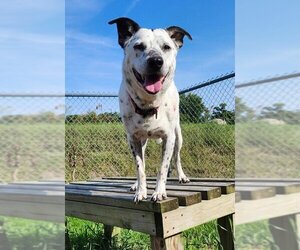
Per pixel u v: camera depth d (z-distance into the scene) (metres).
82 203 0.96
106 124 1.86
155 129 0.92
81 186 1.15
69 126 1.80
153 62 0.84
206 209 0.85
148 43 0.89
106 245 1.11
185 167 1.73
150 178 1.33
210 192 0.86
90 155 1.83
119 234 1.17
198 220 0.82
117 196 0.86
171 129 0.95
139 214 0.79
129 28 0.97
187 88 1.62
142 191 0.83
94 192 0.98
